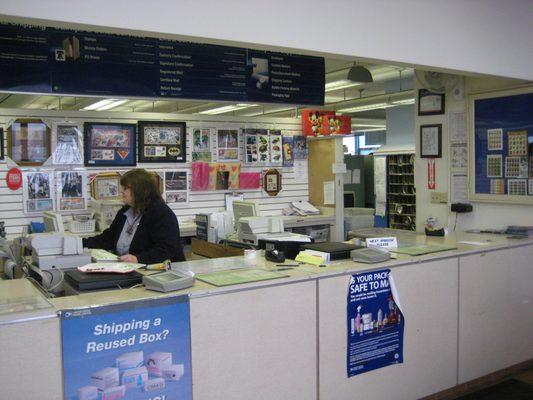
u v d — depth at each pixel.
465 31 3.46
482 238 3.72
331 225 5.86
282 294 2.42
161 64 4.27
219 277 2.43
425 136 4.57
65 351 1.90
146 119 5.25
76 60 3.97
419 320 2.98
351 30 2.91
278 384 2.43
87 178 5.00
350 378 2.69
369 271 2.73
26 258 2.95
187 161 5.48
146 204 3.15
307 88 4.98
